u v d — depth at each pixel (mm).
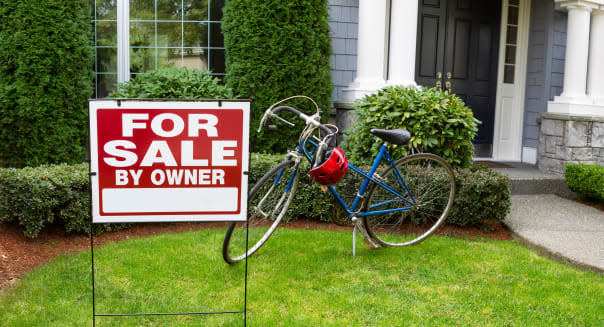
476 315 2736
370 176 3576
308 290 2986
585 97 6531
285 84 5309
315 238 3975
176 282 3061
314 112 5457
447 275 3291
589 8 6473
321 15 5422
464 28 7062
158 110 2230
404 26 5637
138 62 5883
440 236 4215
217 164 2291
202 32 5949
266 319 2623
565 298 2975
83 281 3018
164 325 2551
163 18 5879
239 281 3082
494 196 4316
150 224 4281
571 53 6535
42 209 3664
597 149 6414
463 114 4715
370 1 5695
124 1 5750
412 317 2695
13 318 2547
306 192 4363
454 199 4258
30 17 4715
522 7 7238
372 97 4965
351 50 6277
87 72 5199
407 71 5699
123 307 2707
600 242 4012
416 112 4625
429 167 4176
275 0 5184
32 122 4863
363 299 2881
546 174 6289
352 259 3531
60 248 3654
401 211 3918
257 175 4457
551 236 4156
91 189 2225
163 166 2258
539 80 7137
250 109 2279
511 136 7461
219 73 6004
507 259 3643
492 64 7262
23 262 3336
